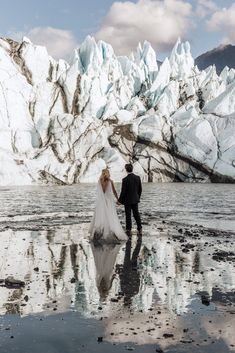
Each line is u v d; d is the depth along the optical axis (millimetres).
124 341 5625
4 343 5531
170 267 9750
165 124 62469
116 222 13531
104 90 73188
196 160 58312
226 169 56312
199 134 59969
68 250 11750
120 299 7414
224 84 75562
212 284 8352
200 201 27828
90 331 5957
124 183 15242
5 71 65250
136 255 11133
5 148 56594
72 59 78000
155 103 71500
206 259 10594
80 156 58156
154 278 8812
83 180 54188
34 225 16453
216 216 19750
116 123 63656
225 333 5887
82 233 14734
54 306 7016
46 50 73688
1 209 22125
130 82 76938
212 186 47062
